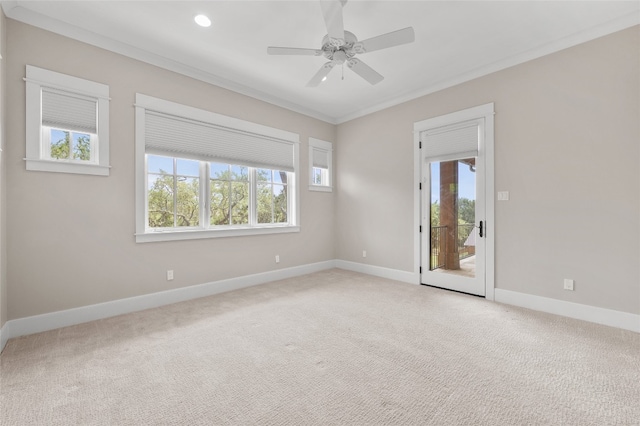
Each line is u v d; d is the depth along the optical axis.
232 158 3.76
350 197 4.95
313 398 1.59
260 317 2.78
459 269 3.61
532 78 2.96
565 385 1.69
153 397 1.59
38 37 2.42
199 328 2.52
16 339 2.28
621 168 2.48
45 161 2.44
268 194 4.31
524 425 1.37
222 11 2.39
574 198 2.72
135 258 2.96
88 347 2.17
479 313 2.87
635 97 2.42
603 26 2.54
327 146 5.04
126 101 2.89
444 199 3.75
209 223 3.61
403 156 4.18
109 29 2.62
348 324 2.61
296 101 4.38
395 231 4.29
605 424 1.37
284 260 4.38
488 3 2.29
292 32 2.68
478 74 3.36
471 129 3.44
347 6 2.31
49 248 2.48
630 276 2.45
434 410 1.48
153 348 2.16
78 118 2.62
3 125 2.21
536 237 2.96
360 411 1.48
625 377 1.76
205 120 3.48
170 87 3.20
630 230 2.45
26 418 1.42
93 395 1.61
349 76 3.54
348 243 4.99
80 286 2.64
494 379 1.75
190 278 3.37
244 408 1.50
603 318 2.57
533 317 2.74
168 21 2.52
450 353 2.08
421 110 3.95
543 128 2.90
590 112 2.63
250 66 3.31
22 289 2.36
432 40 2.79
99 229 2.74
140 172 2.97
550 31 2.66
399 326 2.56
